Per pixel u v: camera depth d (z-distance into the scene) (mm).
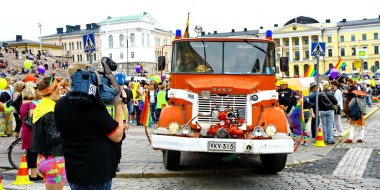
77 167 4078
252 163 10398
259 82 9383
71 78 4184
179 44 9758
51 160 5801
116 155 4344
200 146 8047
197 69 9539
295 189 7977
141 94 20891
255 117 9000
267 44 9758
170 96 9523
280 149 8094
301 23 113750
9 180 8797
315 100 14352
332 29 110188
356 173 9445
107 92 4168
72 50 127688
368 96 34156
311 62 111000
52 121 5875
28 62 27234
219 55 9648
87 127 4082
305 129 13383
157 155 11508
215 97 8938
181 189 8070
